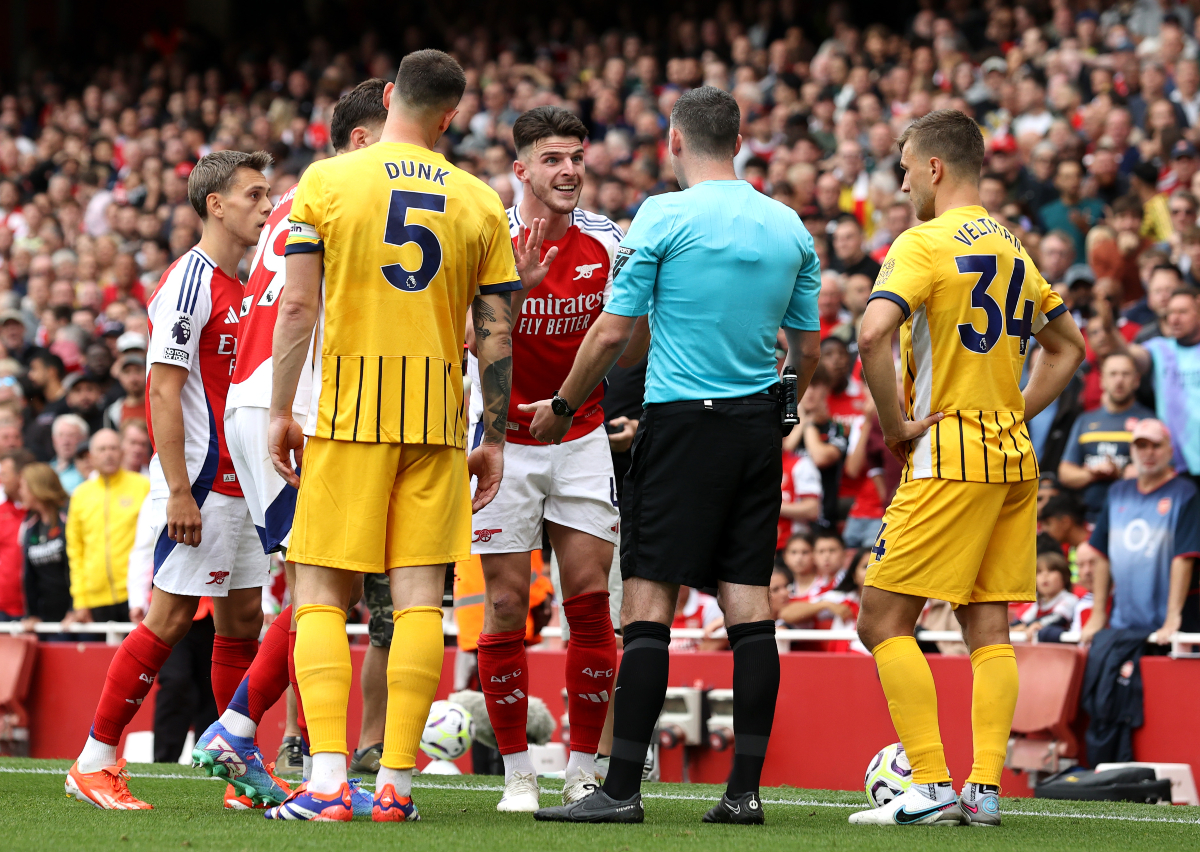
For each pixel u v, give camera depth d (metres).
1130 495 22.62
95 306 43.84
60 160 57.84
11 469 30.58
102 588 27.98
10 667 26.62
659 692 12.13
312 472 11.69
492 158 44.34
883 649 13.02
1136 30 43.62
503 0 63.22
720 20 54.81
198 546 13.98
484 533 13.97
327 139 53.50
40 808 13.29
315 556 11.60
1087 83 40.12
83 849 9.97
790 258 12.53
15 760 21.27
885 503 27.09
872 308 12.76
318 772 11.73
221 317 14.24
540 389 14.36
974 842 11.19
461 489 11.97
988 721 13.02
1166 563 21.92
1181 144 34.75
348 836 10.52
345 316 11.58
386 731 11.70
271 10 75.25
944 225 13.12
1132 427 25.38
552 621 24.95
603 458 14.52
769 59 49.81
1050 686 20.70
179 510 13.71
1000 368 13.05
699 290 12.27
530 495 14.06
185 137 56.78
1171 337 26.02
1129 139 36.81
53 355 38.72
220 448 14.16
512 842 10.32
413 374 11.59
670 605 12.41
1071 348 14.02
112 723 13.66
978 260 12.98
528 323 14.23
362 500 11.55
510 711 13.77
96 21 77.44
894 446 13.16
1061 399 26.81
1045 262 30.16
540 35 59.75
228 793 13.43
